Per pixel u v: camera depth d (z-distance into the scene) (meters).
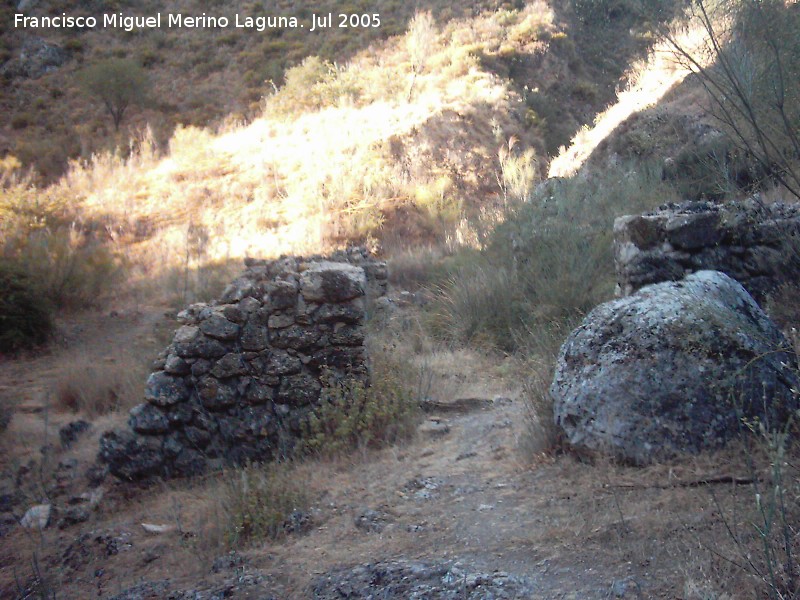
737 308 4.88
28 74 31.75
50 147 25.77
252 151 23.06
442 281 13.20
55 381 9.64
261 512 4.72
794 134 4.46
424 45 29.06
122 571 4.52
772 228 6.46
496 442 5.84
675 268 6.62
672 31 4.98
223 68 32.28
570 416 4.84
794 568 3.06
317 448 6.04
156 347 11.20
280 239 18.22
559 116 28.22
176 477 6.10
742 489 3.95
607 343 4.82
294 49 32.88
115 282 15.70
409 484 5.13
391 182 20.30
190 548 4.60
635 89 18.28
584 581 3.42
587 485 4.43
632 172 12.09
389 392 6.54
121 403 8.52
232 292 6.52
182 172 22.14
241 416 6.25
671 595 3.15
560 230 10.91
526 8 33.81
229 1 38.34
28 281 12.15
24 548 5.10
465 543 4.04
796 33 4.51
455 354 9.45
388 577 3.70
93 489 6.05
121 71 27.69
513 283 10.50
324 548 4.27
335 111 24.73
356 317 6.46
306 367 6.40
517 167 20.86
